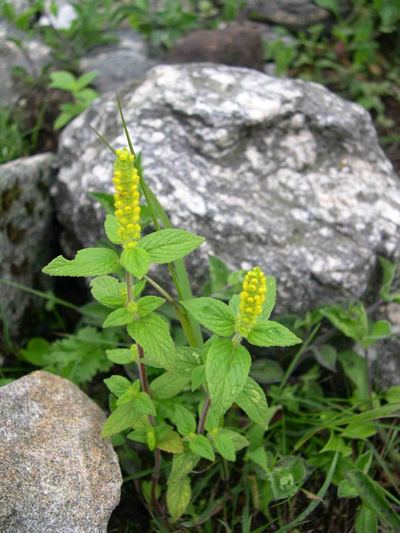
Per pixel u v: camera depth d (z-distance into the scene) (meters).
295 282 0.40
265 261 0.40
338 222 0.42
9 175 0.43
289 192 0.43
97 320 0.43
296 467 0.35
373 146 0.47
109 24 0.64
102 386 0.42
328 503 0.37
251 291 0.25
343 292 0.40
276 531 0.34
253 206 0.42
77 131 0.47
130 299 0.27
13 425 0.30
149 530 0.36
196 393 0.37
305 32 0.66
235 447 0.33
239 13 0.67
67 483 0.29
